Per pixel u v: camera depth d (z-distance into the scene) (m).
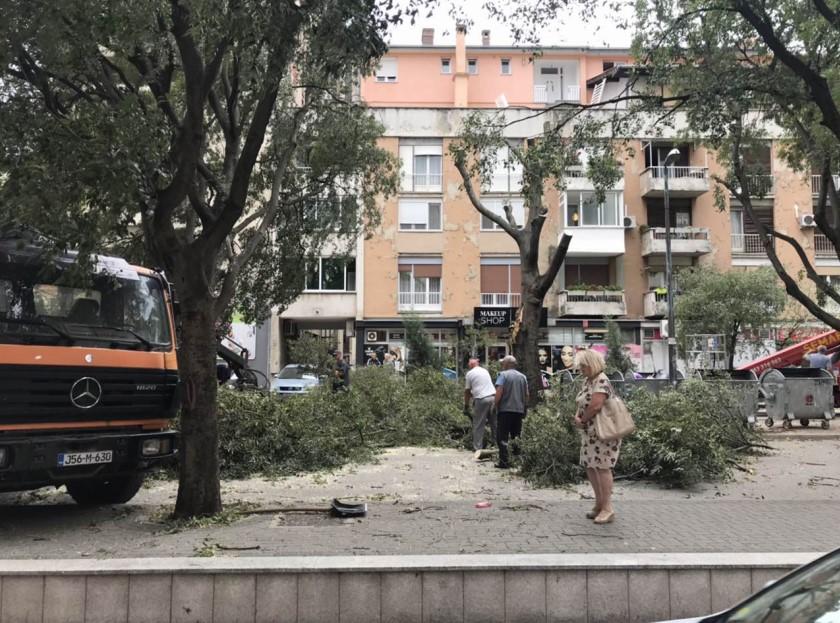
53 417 6.42
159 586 4.60
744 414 13.27
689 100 11.43
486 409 11.88
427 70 44.16
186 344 7.05
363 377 16.23
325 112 14.60
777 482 9.21
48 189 5.46
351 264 34.22
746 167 15.40
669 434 9.07
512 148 11.77
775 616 2.46
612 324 28.12
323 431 11.19
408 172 34.62
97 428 6.81
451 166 34.56
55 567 4.64
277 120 14.09
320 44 6.02
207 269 7.18
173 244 6.92
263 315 18.41
